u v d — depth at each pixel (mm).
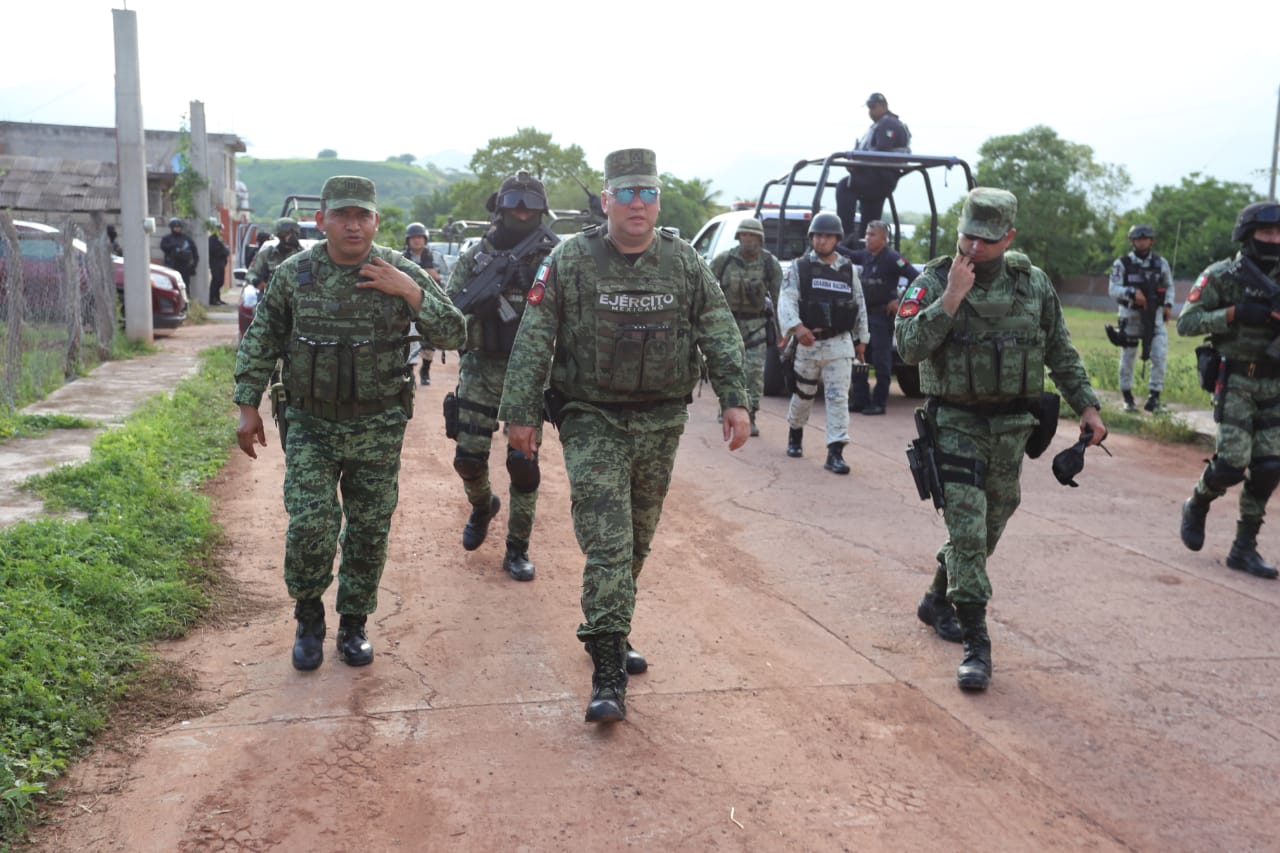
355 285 3834
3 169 20484
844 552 5891
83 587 4371
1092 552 6016
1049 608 5055
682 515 6582
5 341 8836
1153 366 10898
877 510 6824
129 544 5039
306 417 3951
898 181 12281
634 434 3818
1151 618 4945
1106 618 4938
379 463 3998
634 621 4723
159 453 7141
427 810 3092
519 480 4312
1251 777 3475
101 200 20188
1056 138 59594
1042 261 59125
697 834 3021
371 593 4129
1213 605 5145
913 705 3936
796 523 6461
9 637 3764
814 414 10602
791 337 8062
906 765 3473
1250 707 4004
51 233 12008
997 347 4090
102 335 12719
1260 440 5492
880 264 10422
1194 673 4312
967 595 4145
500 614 4723
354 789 3191
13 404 8578
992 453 4254
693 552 5816
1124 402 11367
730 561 5680
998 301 4102
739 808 3168
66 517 5465
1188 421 10320
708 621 4758
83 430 7965
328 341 3820
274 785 3193
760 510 6750
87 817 2992
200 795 3123
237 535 5707
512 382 3768
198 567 5090
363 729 3574
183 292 16812
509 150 71000
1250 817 3232
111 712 3600
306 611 4074
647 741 3564
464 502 6648
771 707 3869
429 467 7617
